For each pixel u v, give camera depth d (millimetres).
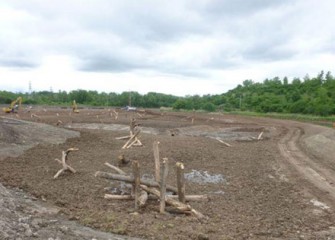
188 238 8992
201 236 8977
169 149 22719
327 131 33562
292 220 10977
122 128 37750
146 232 9227
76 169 16562
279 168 18453
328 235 9859
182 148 23406
